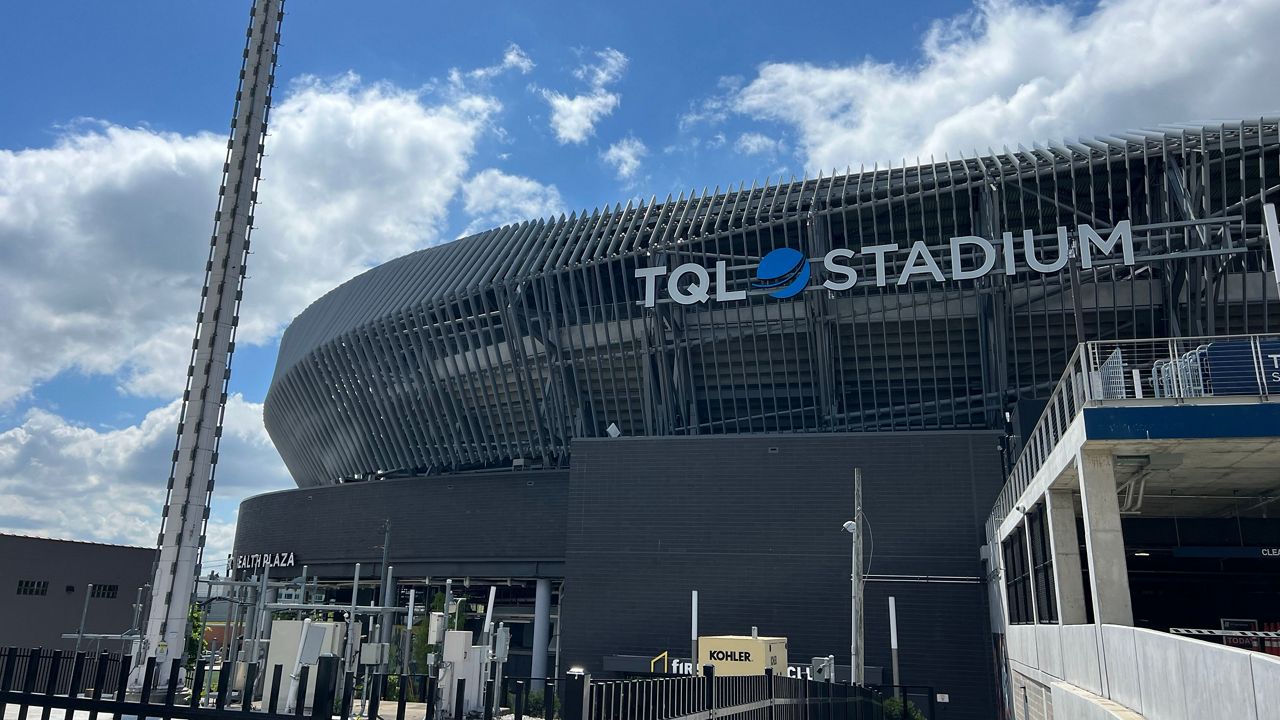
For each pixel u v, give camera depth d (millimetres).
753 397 51688
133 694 17344
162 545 33688
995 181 46188
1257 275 42531
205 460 35188
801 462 46438
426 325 58844
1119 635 13383
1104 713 12680
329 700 7879
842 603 43938
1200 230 42656
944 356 48375
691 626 45031
